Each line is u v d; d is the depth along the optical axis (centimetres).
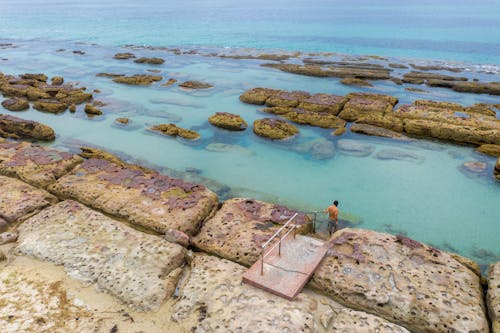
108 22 7894
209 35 6122
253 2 13138
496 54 4388
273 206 1456
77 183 1597
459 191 1761
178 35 6169
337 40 5469
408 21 7038
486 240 1445
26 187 1552
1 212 1380
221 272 1106
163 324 970
